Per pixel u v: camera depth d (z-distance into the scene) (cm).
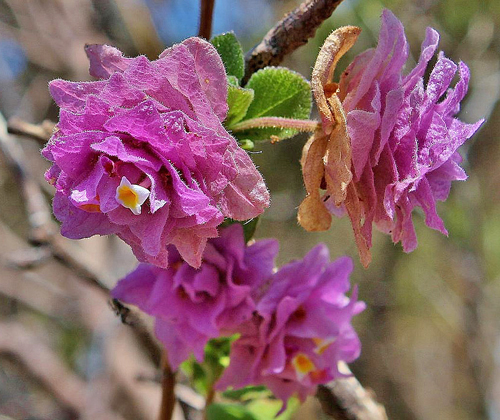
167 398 19
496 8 40
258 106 17
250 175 14
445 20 41
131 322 20
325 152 16
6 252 42
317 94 15
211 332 17
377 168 15
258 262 18
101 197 14
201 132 14
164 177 14
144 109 14
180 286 17
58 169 15
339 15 37
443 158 15
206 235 14
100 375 32
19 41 40
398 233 16
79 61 35
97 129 14
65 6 37
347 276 18
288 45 18
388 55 15
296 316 18
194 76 14
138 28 33
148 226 14
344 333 18
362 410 20
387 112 15
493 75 41
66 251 22
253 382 18
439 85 15
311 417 33
